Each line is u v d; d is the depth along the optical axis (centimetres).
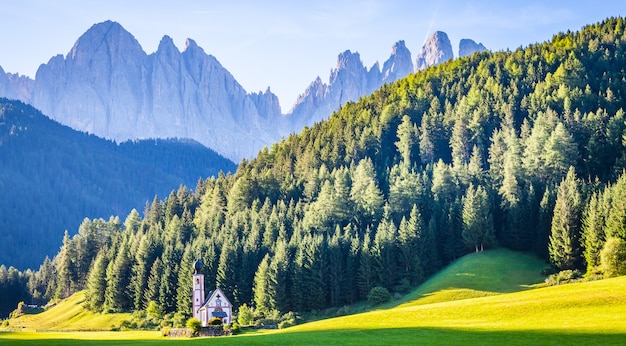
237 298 18275
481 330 8150
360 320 10481
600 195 15325
